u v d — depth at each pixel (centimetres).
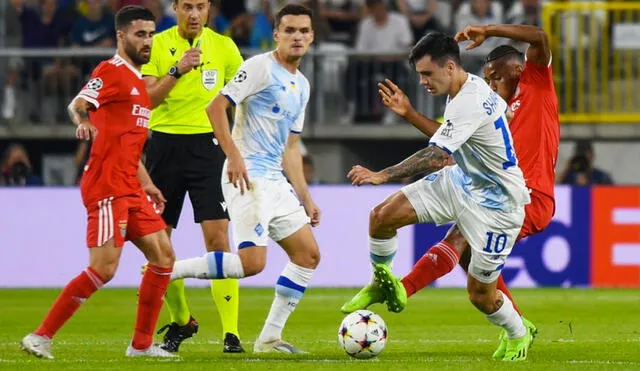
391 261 2594
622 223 4931
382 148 6066
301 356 2580
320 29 6006
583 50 5819
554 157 2716
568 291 4747
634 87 5847
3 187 5069
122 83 2420
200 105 2841
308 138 5853
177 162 2844
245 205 2536
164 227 2508
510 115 2481
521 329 2522
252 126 2562
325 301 4369
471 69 5672
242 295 4631
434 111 5747
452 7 6022
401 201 2511
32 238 5056
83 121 2362
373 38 5875
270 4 5934
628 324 3525
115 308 4150
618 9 5738
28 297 4569
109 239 2419
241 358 2528
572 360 2539
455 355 2658
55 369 2273
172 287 2717
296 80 2583
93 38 5978
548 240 4950
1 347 2850
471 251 2509
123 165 2430
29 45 5966
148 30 2442
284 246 2620
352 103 5831
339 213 5012
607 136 5791
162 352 2536
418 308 4116
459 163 2447
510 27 2612
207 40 2862
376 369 2267
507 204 2427
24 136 5862
